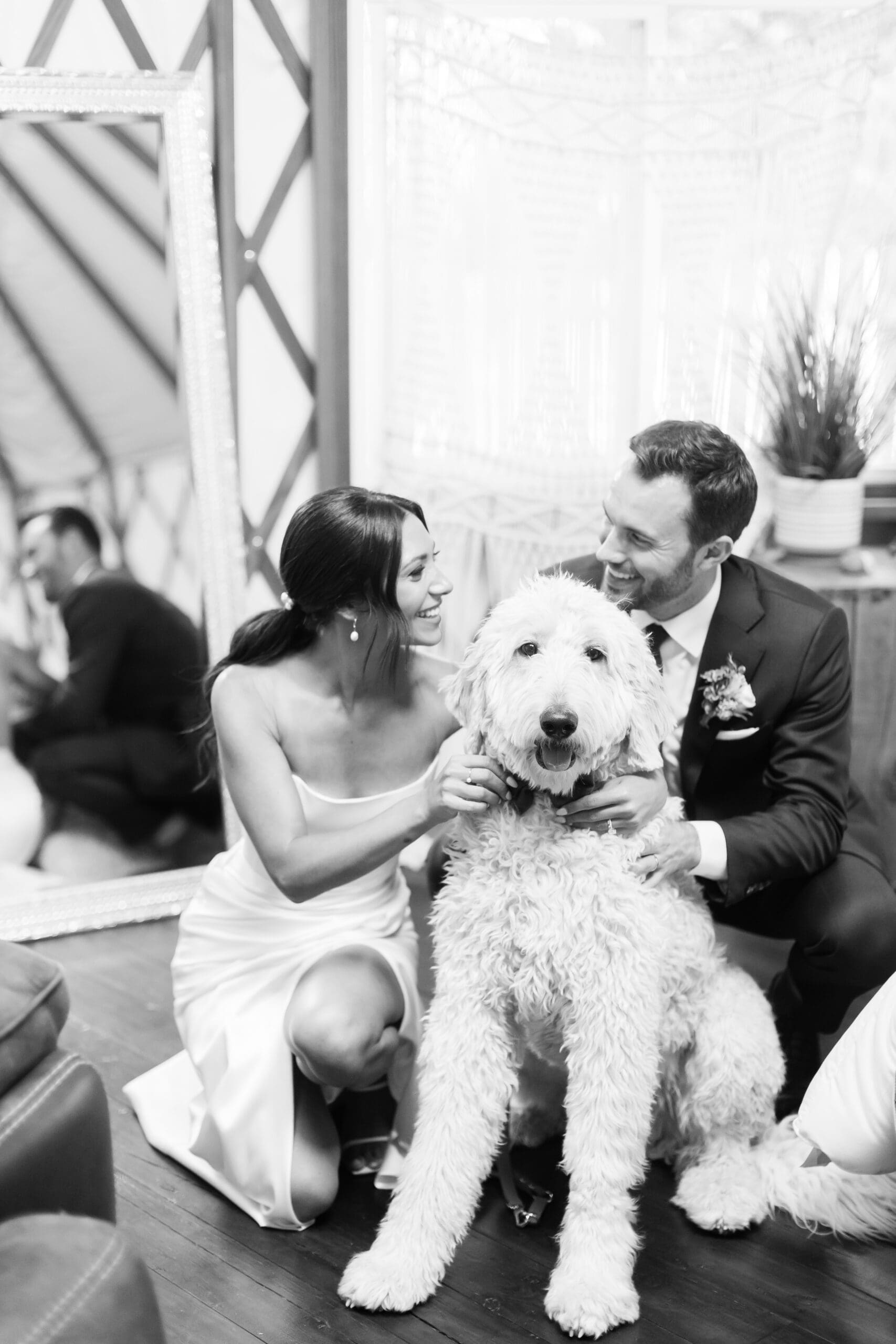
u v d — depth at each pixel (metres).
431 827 1.82
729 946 2.80
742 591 2.14
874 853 2.26
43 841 3.03
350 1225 1.94
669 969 1.81
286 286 3.23
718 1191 1.92
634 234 3.28
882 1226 1.87
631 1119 1.72
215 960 2.09
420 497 3.32
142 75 2.94
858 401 3.22
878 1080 1.67
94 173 2.94
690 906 1.90
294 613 2.02
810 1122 1.74
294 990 1.99
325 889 1.89
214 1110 1.95
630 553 2.05
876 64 3.22
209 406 3.12
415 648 2.12
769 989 2.40
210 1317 1.72
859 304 3.30
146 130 2.97
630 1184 1.74
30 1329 1.00
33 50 2.88
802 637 2.10
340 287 3.21
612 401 3.37
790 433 3.22
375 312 3.27
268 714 1.99
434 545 1.98
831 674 2.11
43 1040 1.28
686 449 2.00
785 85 3.21
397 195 3.18
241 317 3.20
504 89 3.13
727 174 3.25
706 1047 1.88
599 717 1.63
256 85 3.07
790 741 2.11
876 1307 1.76
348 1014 1.89
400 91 3.10
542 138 3.18
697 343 3.35
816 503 3.21
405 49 3.07
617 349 3.35
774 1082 1.91
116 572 3.06
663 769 1.83
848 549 3.26
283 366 3.28
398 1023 2.03
